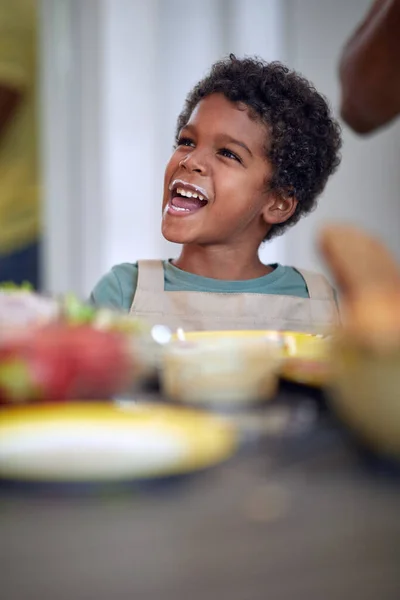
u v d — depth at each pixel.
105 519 0.28
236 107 1.16
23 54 2.21
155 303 1.08
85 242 2.33
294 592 0.23
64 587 0.23
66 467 0.31
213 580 0.23
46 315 0.51
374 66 1.06
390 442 0.33
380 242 0.39
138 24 2.35
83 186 2.31
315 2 2.51
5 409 0.41
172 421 0.38
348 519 0.28
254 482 0.31
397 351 0.33
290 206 1.23
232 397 0.46
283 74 1.26
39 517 0.28
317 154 1.29
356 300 0.36
